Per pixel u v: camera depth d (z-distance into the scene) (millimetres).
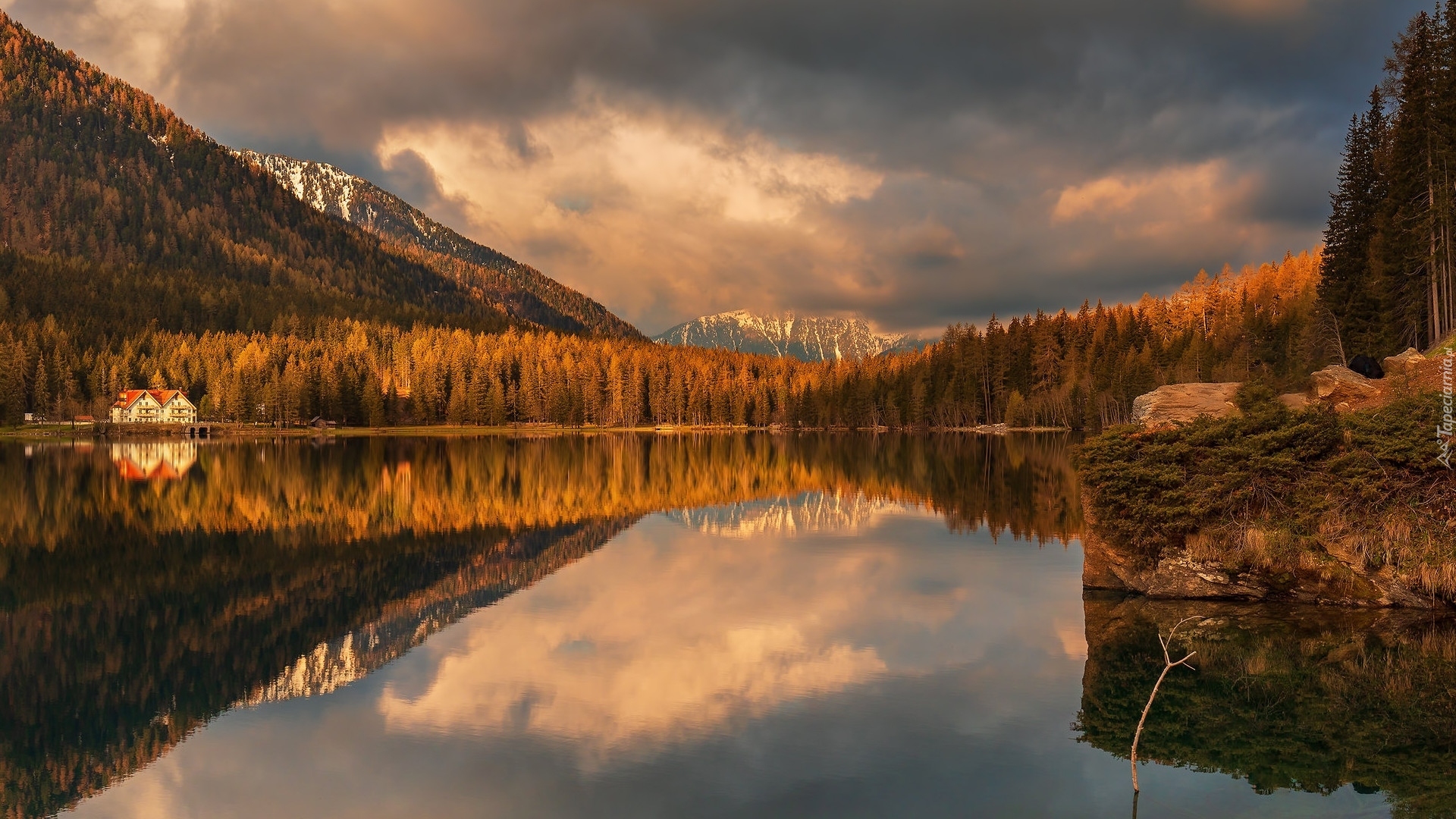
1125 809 11703
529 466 76438
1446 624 19875
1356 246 55781
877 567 28750
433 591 26422
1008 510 42438
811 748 13891
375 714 15969
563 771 13227
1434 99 44750
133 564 31281
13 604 25531
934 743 14062
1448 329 43812
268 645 20922
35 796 12945
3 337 154500
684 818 11625
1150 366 117562
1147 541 23328
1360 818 11297
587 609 23656
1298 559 21906
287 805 12445
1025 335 150125
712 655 19078
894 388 168500
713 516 42750
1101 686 16688
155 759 14227
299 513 45188
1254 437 22250
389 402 176375
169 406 161500
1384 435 20922
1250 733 14273
